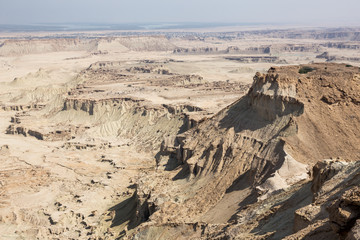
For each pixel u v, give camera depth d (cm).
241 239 3272
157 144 11106
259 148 6103
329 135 5891
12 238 6438
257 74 7100
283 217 3338
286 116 6269
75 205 7512
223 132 6950
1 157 10781
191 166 6688
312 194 3578
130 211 6756
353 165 3359
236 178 5934
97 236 6203
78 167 9869
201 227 4619
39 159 10600
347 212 2122
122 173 9206
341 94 6431
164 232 4856
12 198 7919
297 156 5612
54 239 6350
